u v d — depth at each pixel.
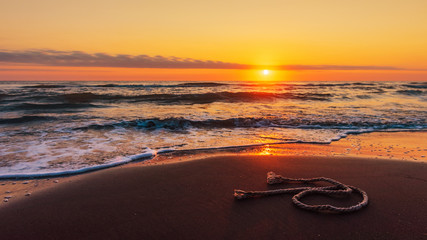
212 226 2.90
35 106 12.62
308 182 4.05
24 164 4.79
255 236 2.73
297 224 2.93
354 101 16.84
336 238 2.70
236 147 6.26
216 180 4.15
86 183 4.03
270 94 18.55
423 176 4.30
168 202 3.43
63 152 5.57
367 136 7.54
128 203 3.40
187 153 5.73
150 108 12.85
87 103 14.36
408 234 2.75
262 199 3.49
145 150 5.84
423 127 8.75
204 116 10.27
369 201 3.43
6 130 7.56
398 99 18.33
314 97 18.39
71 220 3.02
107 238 2.71
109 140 6.72
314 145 6.49
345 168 4.68
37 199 3.50
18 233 2.78
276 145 6.46
